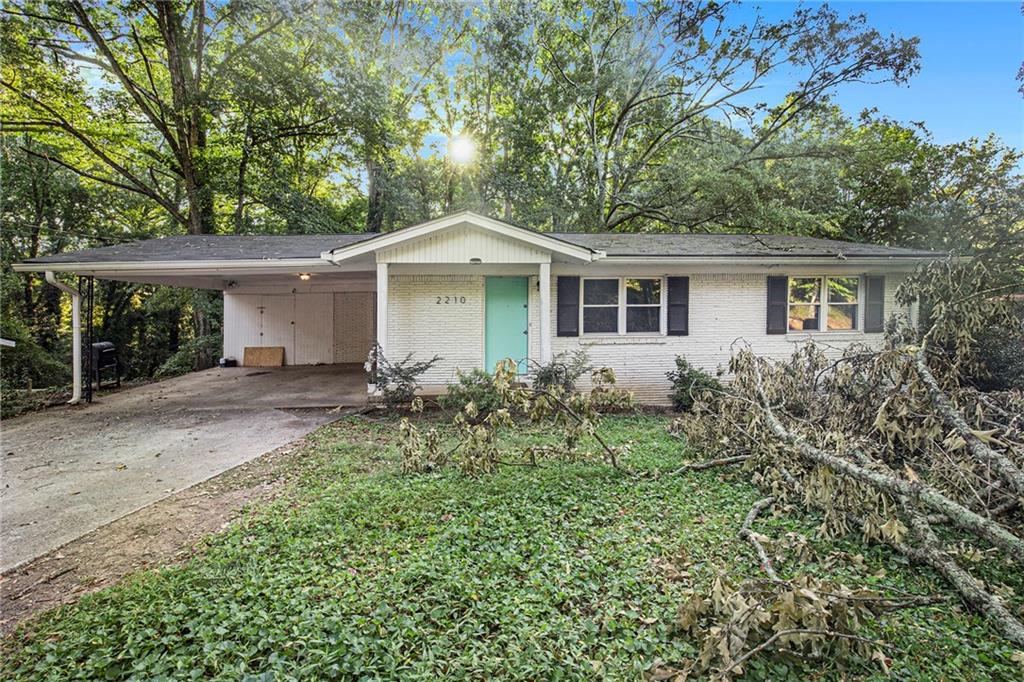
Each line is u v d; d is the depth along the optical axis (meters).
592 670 2.46
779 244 10.75
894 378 4.76
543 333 9.09
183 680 2.37
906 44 15.91
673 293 10.05
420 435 5.57
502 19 20.72
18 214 17.72
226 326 15.25
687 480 5.18
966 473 3.93
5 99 15.40
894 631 2.76
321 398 10.24
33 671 2.47
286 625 2.76
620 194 19.98
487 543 3.78
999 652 2.63
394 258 9.00
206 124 16.98
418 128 23.52
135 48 17.12
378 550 3.68
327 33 18.50
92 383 11.48
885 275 10.24
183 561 3.60
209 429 7.72
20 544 3.90
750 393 5.53
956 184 16.12
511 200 21.78
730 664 2.28
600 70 20.50
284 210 18.02
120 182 18.52
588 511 4.39
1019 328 5.30
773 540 3.82
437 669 2.49
